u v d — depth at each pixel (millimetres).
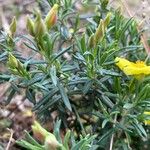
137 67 122
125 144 136
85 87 129
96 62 129
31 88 134
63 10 151
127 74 122
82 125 139
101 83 131
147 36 167
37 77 127
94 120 151
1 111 173
